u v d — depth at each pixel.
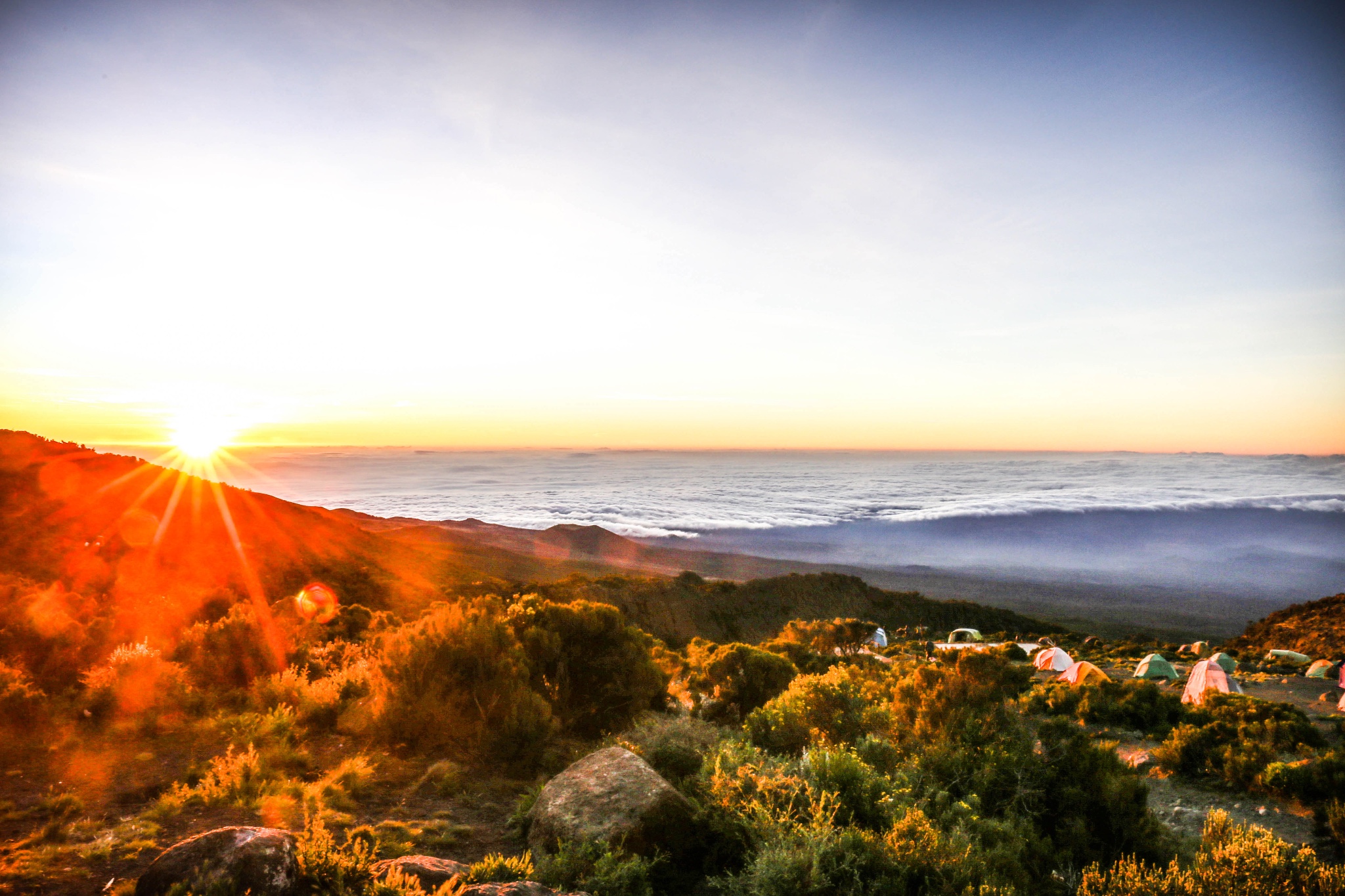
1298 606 49.75
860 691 10.05
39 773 6.75
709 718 11.55
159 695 9.16
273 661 11.06
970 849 5.14
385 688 8.65
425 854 5.48
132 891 4.23
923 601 90.31
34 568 24.86
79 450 45.69
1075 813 6.67
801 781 5.83
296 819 5.81
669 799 5.60
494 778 7.59
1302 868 5.03
